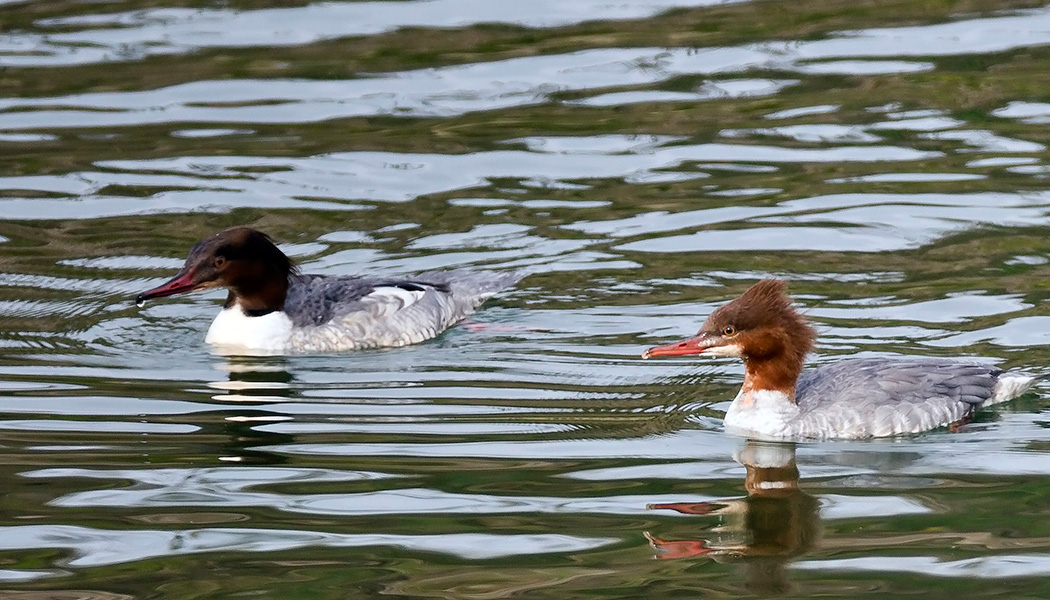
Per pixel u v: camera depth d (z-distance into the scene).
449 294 15.94
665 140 20.25
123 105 21.86
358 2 25.98
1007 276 15.57
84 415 12.86
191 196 18.86
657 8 25.61
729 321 12.46
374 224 18.03
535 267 16.67
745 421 12.48
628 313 15.39
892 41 23.44
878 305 14.98
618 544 9.90
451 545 9.91
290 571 9.52
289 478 11.24
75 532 10.20
